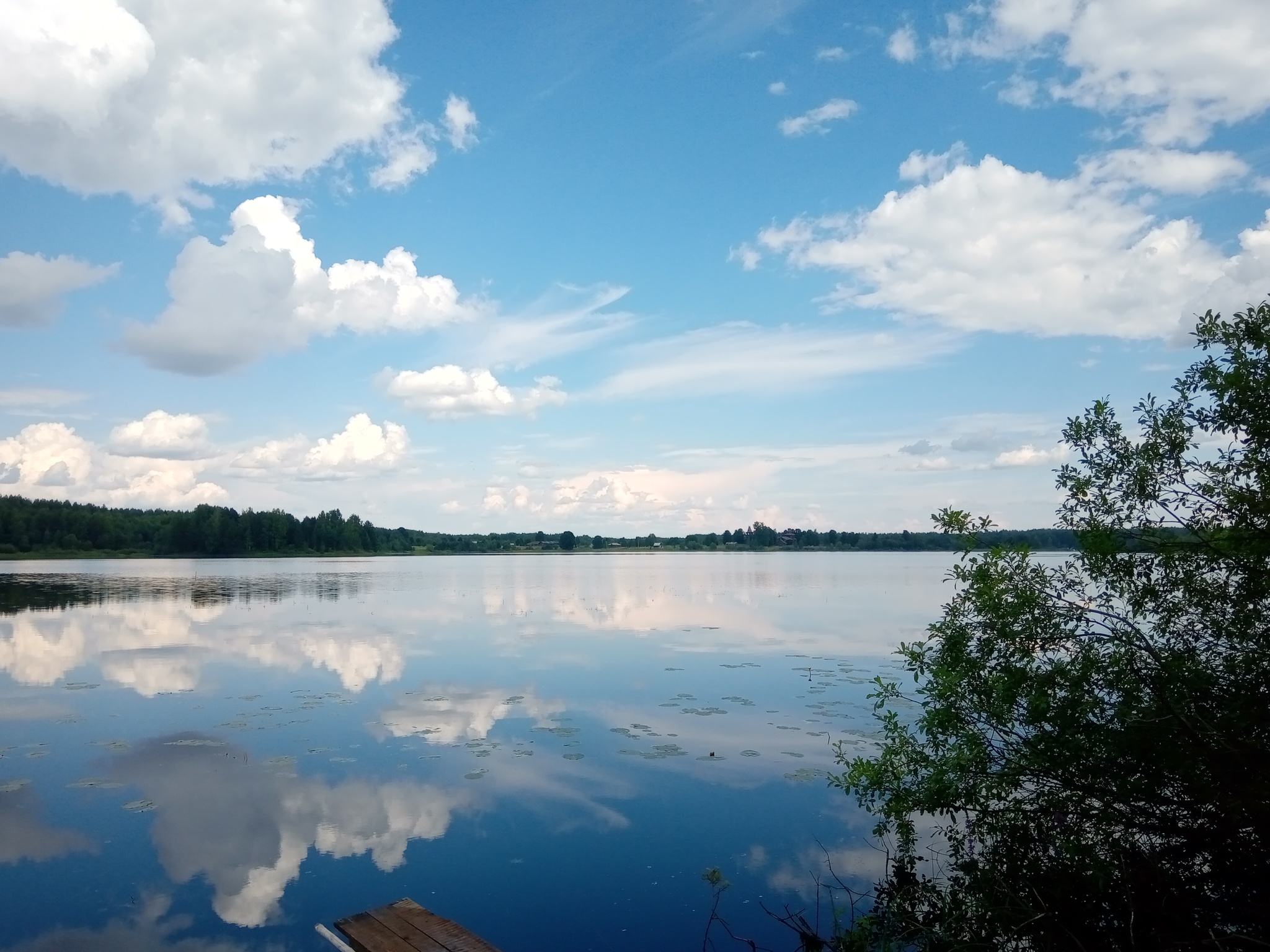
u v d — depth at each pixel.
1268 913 5.76
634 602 37.94
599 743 13.37
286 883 8.41
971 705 6.95
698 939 7.30
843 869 8.55
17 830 9.75
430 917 7.20
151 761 12.41
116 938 7.35
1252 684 5.88
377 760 12.45
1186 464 6.16
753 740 13.47
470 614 32.94
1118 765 6.28
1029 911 6.22
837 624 29.09
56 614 31.41
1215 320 6.02
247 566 80.25
